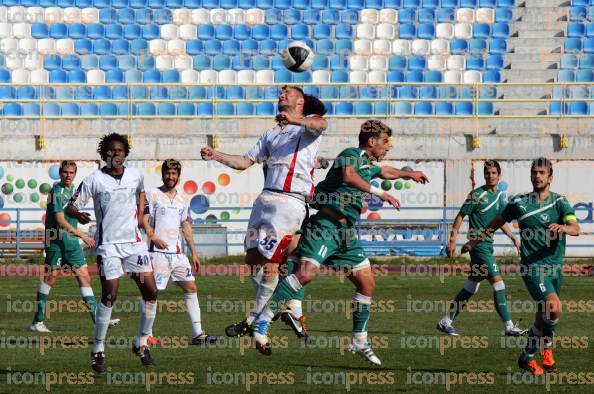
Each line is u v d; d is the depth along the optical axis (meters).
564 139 68.69
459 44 87.19
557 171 68.75
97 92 82.56
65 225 31.50
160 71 84.75
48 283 32.25
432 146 69.19
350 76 84.94
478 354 26.88
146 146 68.62
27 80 84.00
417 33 88.38
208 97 82.50
